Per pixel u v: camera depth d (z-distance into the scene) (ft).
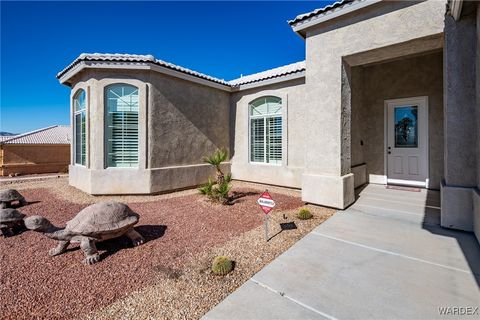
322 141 22.07
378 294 9.80
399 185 29.99
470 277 10.78
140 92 28.30
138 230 17.42
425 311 8.79
